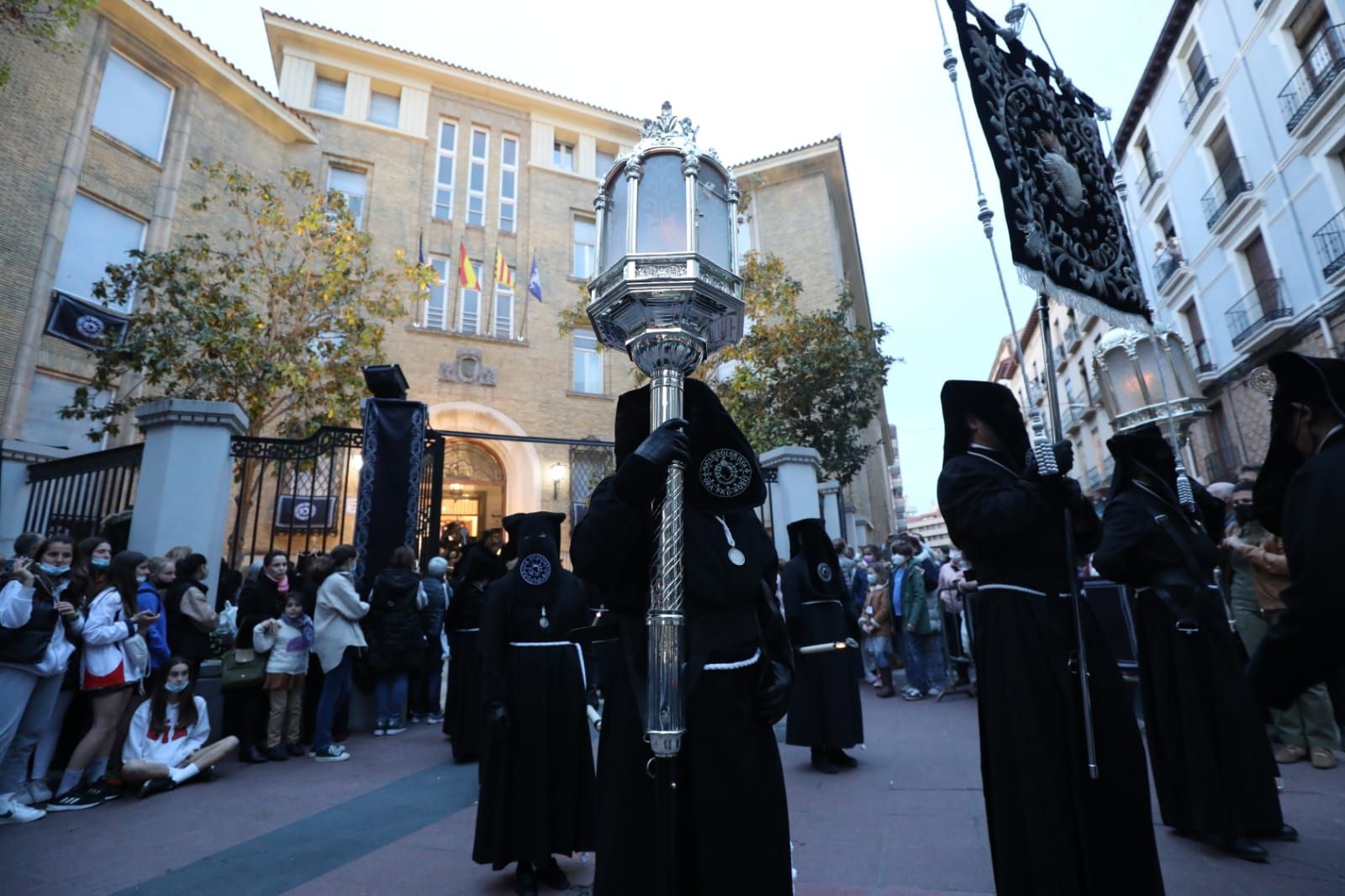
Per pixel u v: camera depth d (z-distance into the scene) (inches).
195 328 457.7
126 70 585.6
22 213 502.3
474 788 202.4
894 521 1318.9
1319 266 605.3
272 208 534.6
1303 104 599.5
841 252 1085.1
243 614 253.8
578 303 803.4
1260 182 665.6
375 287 663.8
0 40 500.4
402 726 291.1
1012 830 92.3
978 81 111.7
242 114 668.1
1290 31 629.6
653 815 71.0
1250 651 207.5
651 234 79.7
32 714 188.1
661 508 70.6
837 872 130.9
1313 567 73.4
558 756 136.8
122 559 217.6
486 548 262.8
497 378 755.4
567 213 847.1
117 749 214.7
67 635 201.6
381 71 783.7
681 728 65.6
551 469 746.2
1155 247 858.1
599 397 802.2
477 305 773.9
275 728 242.5
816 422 653.9
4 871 145.5
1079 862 88.7
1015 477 103.6
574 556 74.1
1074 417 1162.6
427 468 350.3
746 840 68.1
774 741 76.8
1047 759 91.1
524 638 143.2
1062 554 99.2
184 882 137.9
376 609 283.7
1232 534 218.4
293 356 500.4
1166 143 822.5
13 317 490.6
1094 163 129.5
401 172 765.3
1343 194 586.2
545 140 856.9
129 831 170.4
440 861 146.8
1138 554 144.3
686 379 81.9
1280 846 130.9
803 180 943.7
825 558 224.8
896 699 336.2
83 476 331.3
